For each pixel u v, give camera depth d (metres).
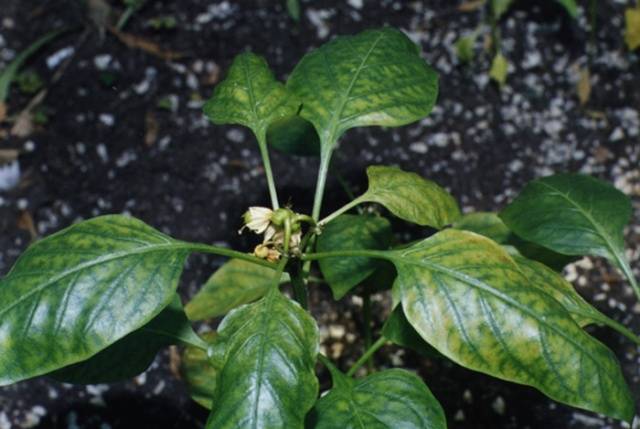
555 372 0.66
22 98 1.15
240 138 1.12
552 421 0.98
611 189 0.78
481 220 0.84
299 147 0.85
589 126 1.13
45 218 1.10
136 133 1.13
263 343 0.64
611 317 1.03
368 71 0.75
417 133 1.13
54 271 0.67
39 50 1.17
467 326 0.66
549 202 0.78
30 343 0.66
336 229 0.82
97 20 1.18
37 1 1.20
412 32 1.18
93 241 0.67
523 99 1.14
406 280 0.67
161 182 1.11
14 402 1.01
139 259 0.67
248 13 1.19
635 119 1.13
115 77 1.15
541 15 1.18
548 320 0.66
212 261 1.07
